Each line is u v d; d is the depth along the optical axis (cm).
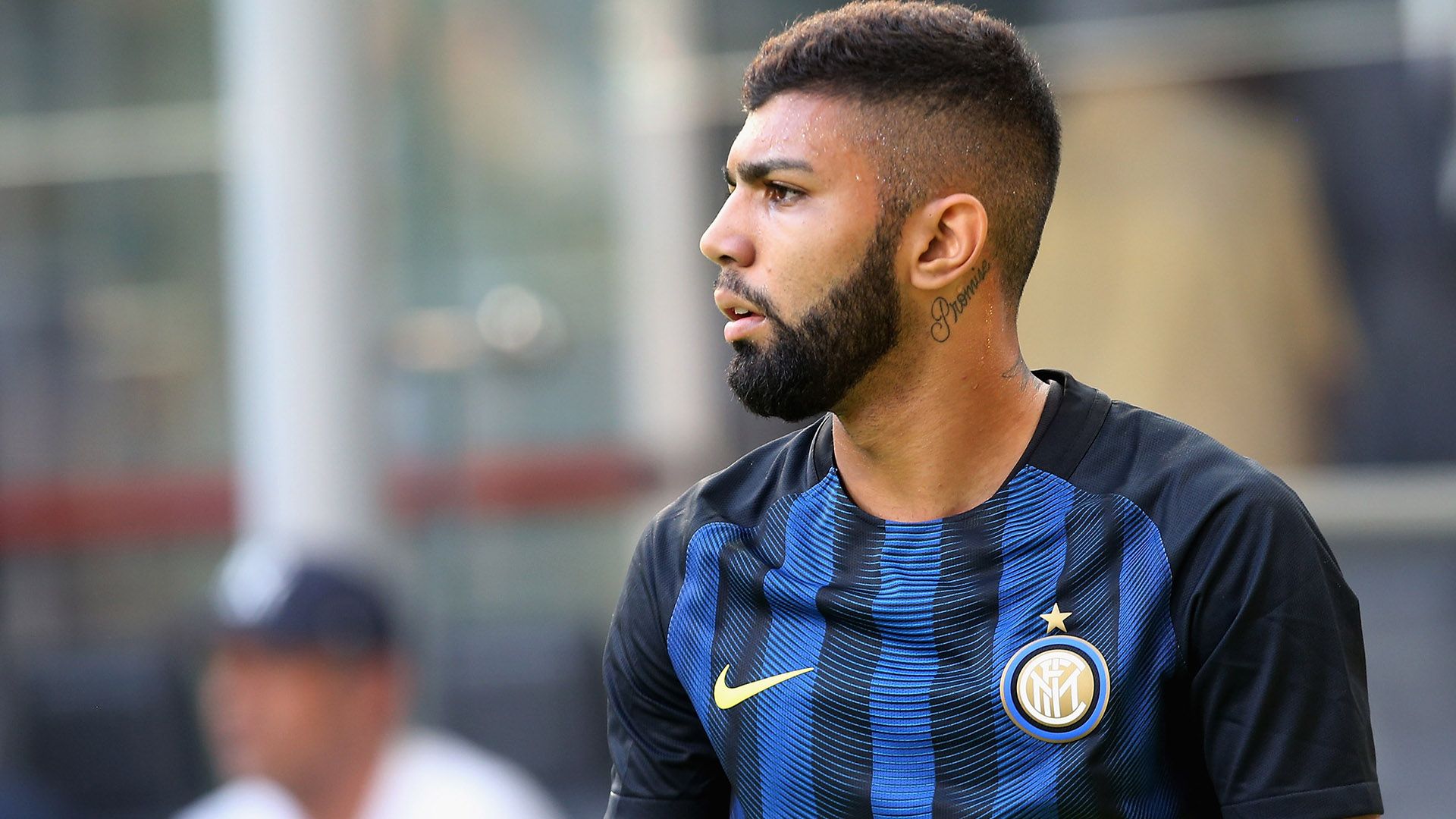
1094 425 561
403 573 2002
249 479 1762
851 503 569
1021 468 554
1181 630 520
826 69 551
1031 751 523
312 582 1071
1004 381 563
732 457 1992
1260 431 1762
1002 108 562
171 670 2228
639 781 609
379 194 1867
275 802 1079
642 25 2041
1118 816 519
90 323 2322
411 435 2112
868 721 541
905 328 552
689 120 2020
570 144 2078
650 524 624
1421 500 1711
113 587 2283
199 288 2286
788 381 553
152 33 2305
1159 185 1794
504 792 1139
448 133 2122
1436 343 1717
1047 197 586
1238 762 513
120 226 2312
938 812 528
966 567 545
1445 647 1698
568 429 2084
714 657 575
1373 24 1736
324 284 1681
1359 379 1744
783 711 555
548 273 2088
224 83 2277
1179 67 1788
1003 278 566
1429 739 1691
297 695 1055
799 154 546
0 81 2336
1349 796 506
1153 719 519
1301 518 527
